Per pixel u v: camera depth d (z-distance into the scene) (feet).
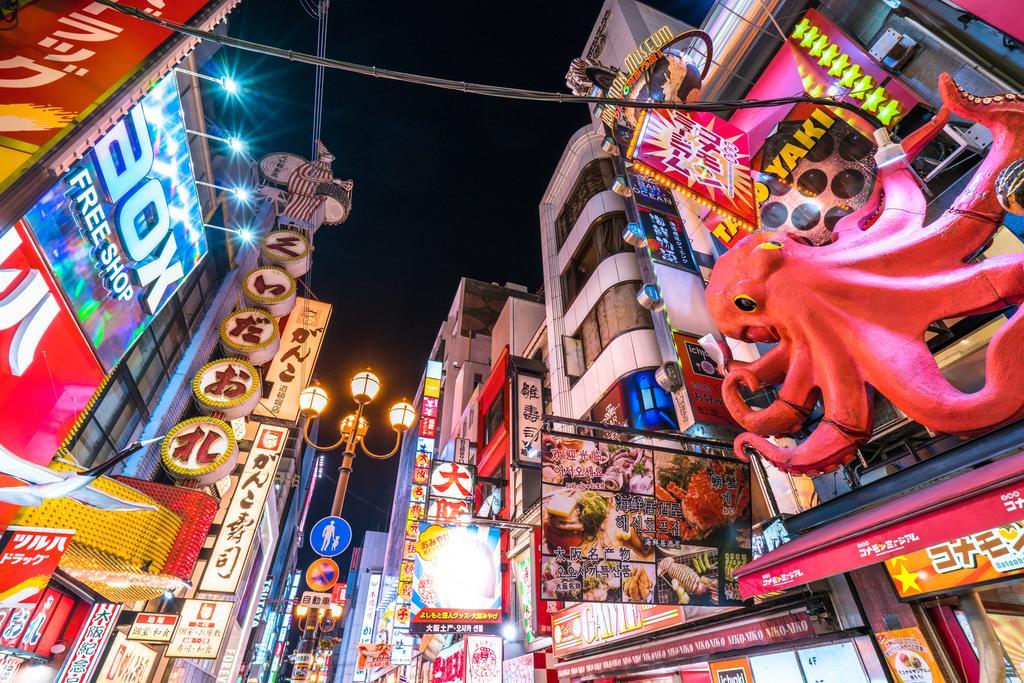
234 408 45.78
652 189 44.50
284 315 59.31
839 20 28.89
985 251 21.07
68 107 25.49
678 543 22.44
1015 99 16.83
